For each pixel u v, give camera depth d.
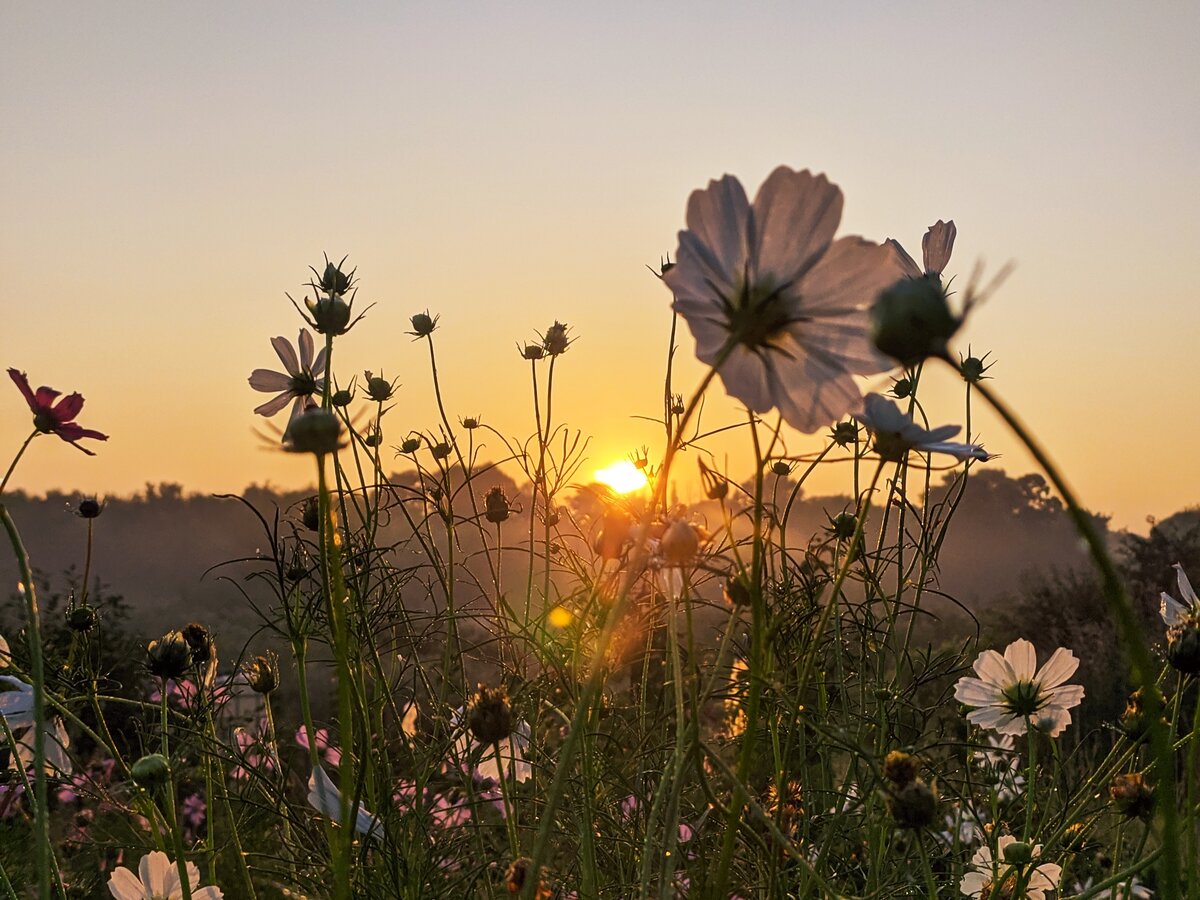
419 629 2.52
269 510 2.14
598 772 2.11
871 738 2.16
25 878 2.68
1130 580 8.16
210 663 2.38
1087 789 1.99
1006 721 2.06
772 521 1.38
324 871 1.96
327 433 1.12
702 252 1.15
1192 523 8.65
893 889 1.95
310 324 1.62
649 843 1.26
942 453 1.16
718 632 1.88
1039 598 7.17
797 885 1.79
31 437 1.69
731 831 1.15
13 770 2.24
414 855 1.93
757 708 1.15
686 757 1.23
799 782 1.98
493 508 2.52
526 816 2.22
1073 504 0.63
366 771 1.45
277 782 2.25
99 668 2.52
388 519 2.44
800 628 1.69
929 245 2.01
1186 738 1.61
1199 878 1.26
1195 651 1.59
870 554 2.16
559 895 1.86
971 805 2.16
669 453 1.05
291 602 2.06
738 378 1.16
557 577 2.66
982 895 1.95
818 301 1.14
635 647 2.12
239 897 2.49
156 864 1.91
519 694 2.12
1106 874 2.31
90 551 2.58
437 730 2.23
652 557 1.44
